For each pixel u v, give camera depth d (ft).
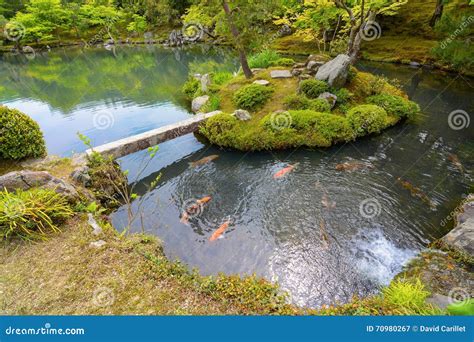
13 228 16.33
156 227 20.72
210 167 27.78
